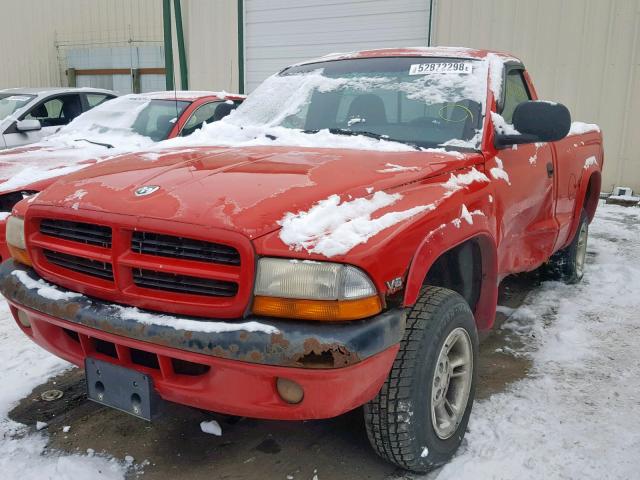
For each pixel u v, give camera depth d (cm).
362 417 304
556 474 255
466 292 300
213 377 212
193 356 208
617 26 872
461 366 272
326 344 197
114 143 594
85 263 241
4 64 1681
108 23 1562
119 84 1579
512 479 252
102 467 262
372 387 216
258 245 204
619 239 693
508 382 340
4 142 735
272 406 209
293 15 1111
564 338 402
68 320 235
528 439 281
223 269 209
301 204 220
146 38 1516
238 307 206
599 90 899
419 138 320
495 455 269
